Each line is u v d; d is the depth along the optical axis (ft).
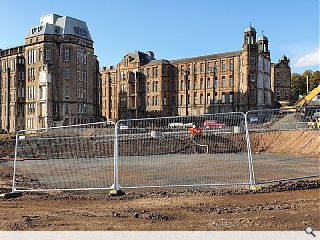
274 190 50.80
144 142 88.58
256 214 36.65
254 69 278.05
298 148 117.19
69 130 83.46
